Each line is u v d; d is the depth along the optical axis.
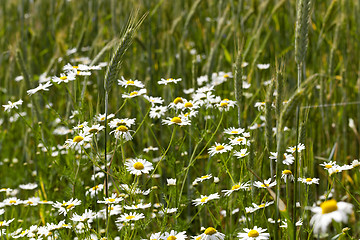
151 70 6.49
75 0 9.56
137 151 5.08
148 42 6.92
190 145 4.61
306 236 3.82
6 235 3.81
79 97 4.08
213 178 4.08
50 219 4.07
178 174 3.78
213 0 8.29
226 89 5.70
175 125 3.81
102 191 4.17
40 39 8.84
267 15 6.96
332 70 5.61
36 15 9.58
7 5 10.19
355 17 6.84
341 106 5.32
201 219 4.30
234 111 4.23
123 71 4.57
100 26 8.50
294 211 2.72
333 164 3.61
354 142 5.58
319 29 6.65
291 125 5.04
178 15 8.50
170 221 3.65
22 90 5.95
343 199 4.57
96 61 4.18
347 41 6.33
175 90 5.46
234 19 6.80
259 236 3.04
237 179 3.85
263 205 3.27
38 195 4.72
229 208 3.68
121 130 3.48
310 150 3.68
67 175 3.93
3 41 8.94
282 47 6.91
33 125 5.26
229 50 6.96
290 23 6.84
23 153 5.73
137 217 3.22
